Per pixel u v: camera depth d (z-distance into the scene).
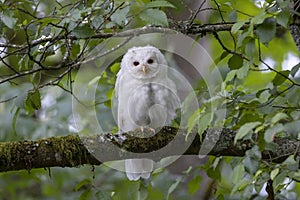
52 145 7.68
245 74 7.08
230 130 8.03
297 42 8.52
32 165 7.63
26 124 13.28
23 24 7.82
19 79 13.22
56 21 7.71
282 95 7.75
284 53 15.80
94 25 7.07
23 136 13.11
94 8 7.00
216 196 9.32
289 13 6.69
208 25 8.27
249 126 6.43
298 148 7.22
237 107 8.20
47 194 14.23
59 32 7.19
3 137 13.12
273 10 7.15
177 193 11.54
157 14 6.82
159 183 11.30
